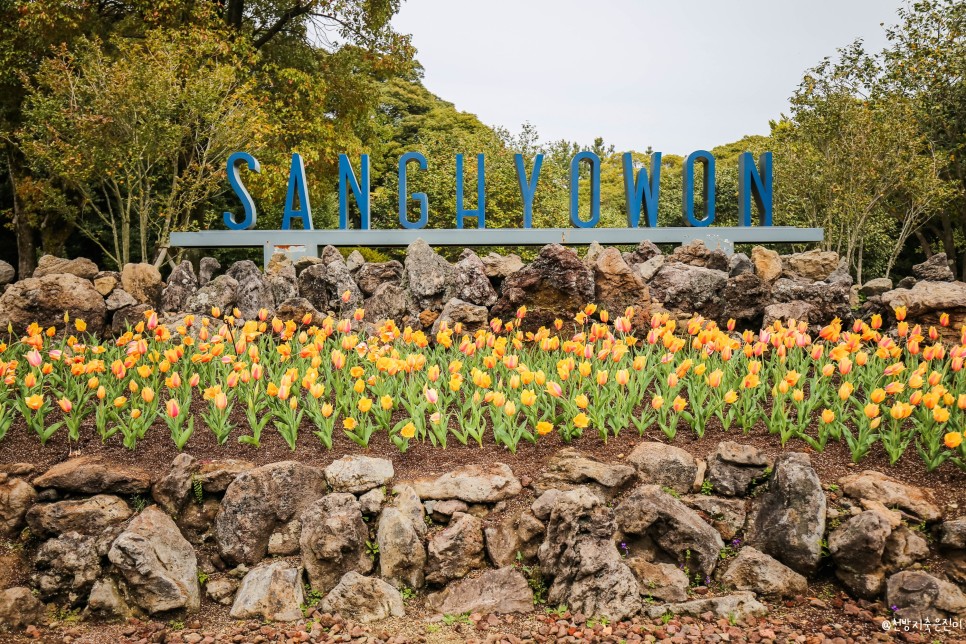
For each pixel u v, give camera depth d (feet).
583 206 90.12
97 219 74.08
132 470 17.01
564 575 15.14
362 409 17.56
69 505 16.31
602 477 16.52
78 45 56.18
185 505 16.71
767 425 18.85
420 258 29.86
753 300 28.66
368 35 74.79
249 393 19.97
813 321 28.09
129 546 15.26
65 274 28.45
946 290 26.32
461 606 15.28
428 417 20.29
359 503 16.43
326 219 88.48
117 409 19.57
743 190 40.65
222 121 53.98
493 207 70.54
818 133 62.08
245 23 71.77
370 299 29.55
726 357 19.99
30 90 56.03
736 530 16.14
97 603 15.16
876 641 13.61
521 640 14.11
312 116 70.49
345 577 15.39
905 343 25.41
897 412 16.25
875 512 15.17
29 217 64.90
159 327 21.58
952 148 71.36
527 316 27.86
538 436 18.84
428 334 28.86
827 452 17.72
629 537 15.87
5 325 27.37
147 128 51.72
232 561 16.17
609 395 19.35
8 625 14.89
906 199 72.90
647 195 40.75
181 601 15.26
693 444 18.15
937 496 15.89
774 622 14.40
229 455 18.12
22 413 19.58
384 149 105.60
